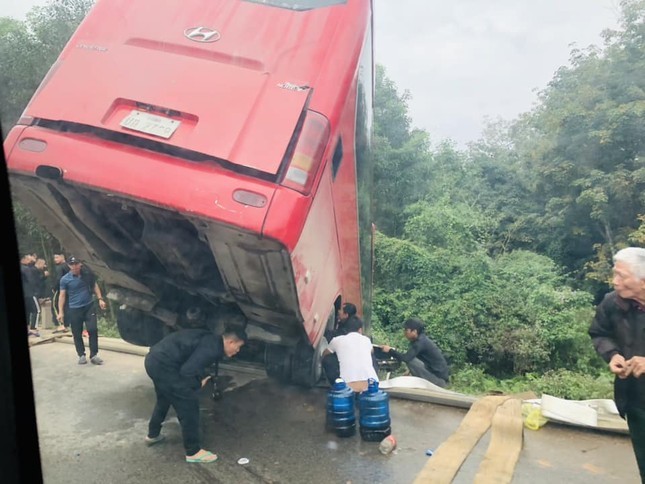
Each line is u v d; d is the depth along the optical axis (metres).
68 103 3.67
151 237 3.95
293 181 3.50
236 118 3.61
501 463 3.90
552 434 4.50
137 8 4.02
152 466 3.88
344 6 4.12
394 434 4.53
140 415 4.75
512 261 12.66
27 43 7.09
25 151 3.57
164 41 3.88
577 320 10.97
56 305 7.24
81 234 4.29
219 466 3.92
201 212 3.41
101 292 6.34
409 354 6.44
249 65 3.82
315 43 3.92
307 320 4.45
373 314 12.29
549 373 9.90
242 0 4.10
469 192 14.69
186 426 3.90
